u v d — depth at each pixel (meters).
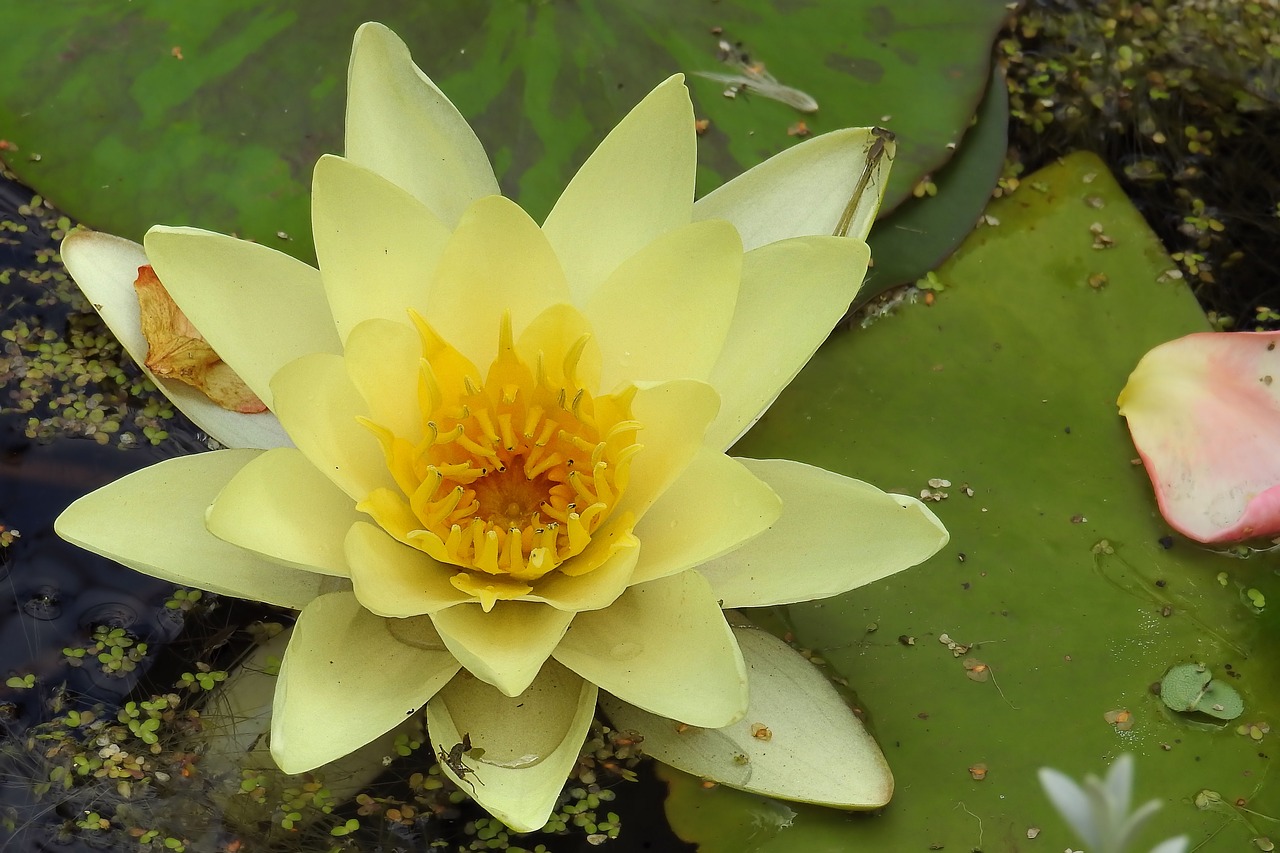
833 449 0.67
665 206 0.65
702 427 0.62
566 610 0.62
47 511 0.66
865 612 0.65
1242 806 0.64
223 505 0.61
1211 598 0.65
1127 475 0.67
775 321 0.64
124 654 0.65
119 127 0.67
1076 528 0.66
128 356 0.67
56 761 0.64
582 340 0.63
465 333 0.64
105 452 0.66
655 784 0.64
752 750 0.63
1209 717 0.64
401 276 0.64
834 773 0.63
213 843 0.63
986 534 0.66
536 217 0.67
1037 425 0.67
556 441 0.65
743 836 0.63
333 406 0.63
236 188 0.67
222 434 0.65
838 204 0.66
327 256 0.63
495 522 0.65
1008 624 0.65
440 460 0.64
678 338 0.64
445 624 0.62
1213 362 0.66
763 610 0.65
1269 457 0.66
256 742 0.64
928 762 0.64
